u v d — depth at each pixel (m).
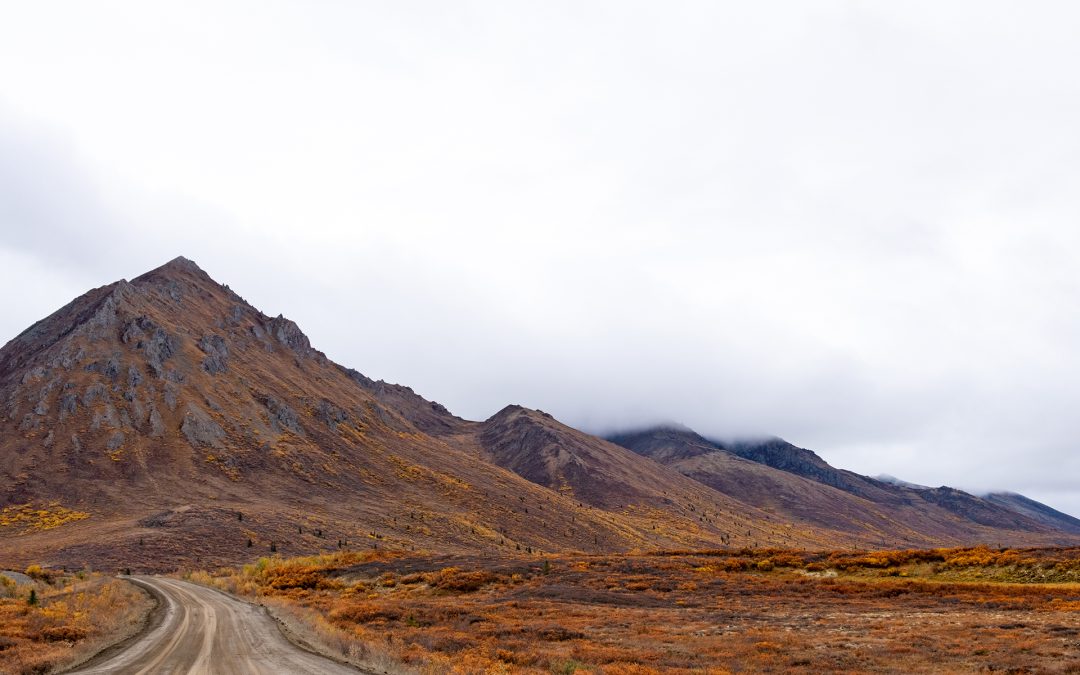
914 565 55.59
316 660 21.20
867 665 21.64
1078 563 47.47
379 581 58.31
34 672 18.55
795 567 59.62
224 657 21.69
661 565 62.66
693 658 23.31
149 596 46.03
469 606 41.41
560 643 27.19
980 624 30.44
